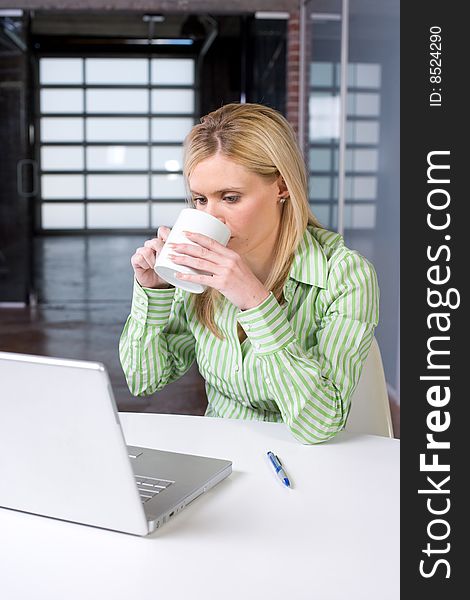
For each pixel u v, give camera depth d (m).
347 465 1.28
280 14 6.47
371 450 1.35
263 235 1.45
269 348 1.34
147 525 1.02
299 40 6.46
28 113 7.17
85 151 8.10
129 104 8.09
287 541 1.02
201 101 7.98
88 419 0.96
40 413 0.99
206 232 1.29
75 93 8.02
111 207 8.16
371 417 1.61
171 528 1.06
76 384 0.94
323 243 1.59
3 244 7.30
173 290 1.56
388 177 3.79
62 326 6.48
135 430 1.44
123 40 7.93
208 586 0.91
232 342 1.52
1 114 7.14
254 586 0.91
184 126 8.15
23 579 0.93
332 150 5.09
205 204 1.45
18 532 1.05
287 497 1.16
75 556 0.98
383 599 0.89
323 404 1.36
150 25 7.76
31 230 7.37
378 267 4.07
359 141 4.38
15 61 7.04
